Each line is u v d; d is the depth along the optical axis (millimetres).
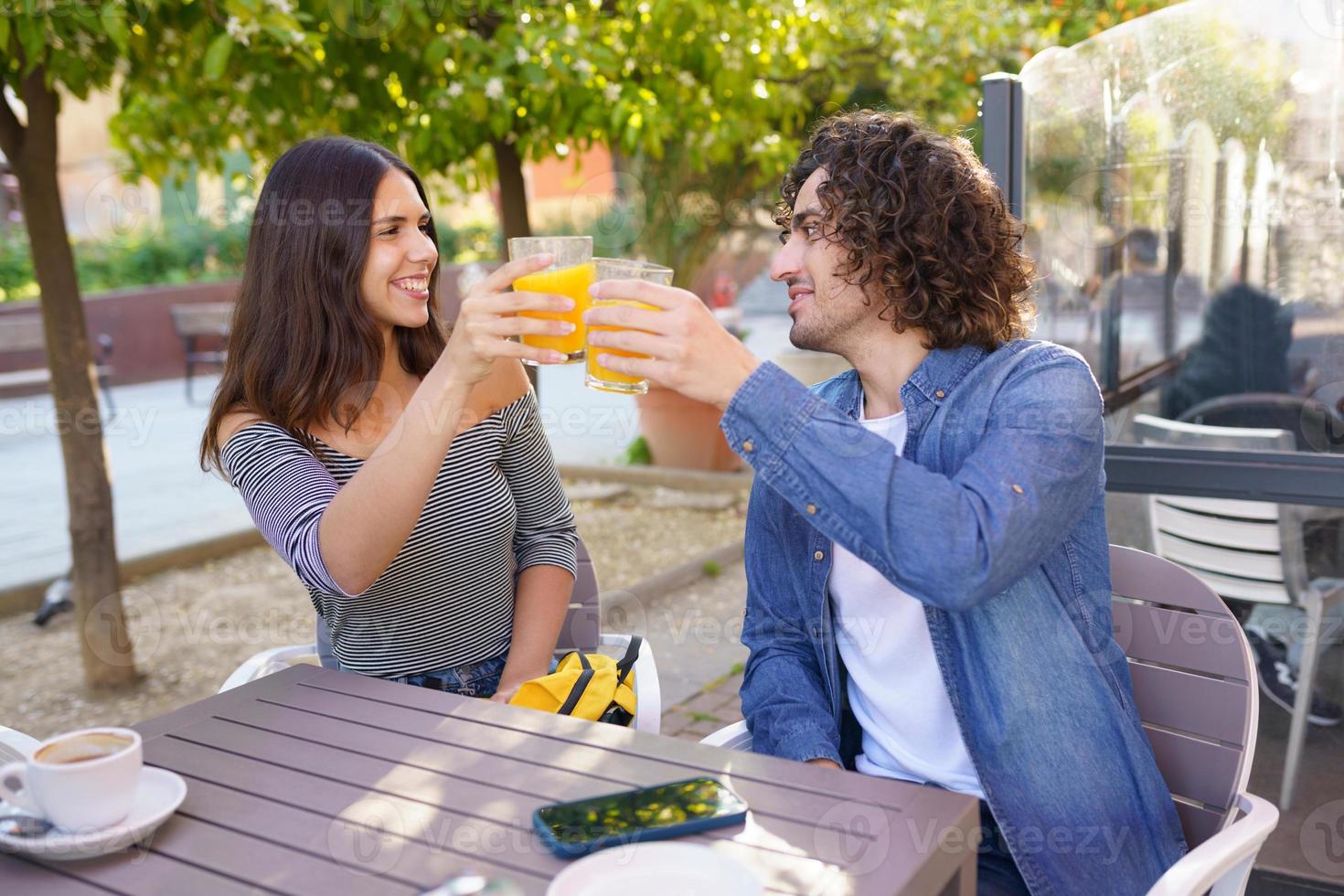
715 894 843
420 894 868
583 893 845
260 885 888
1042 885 1234
